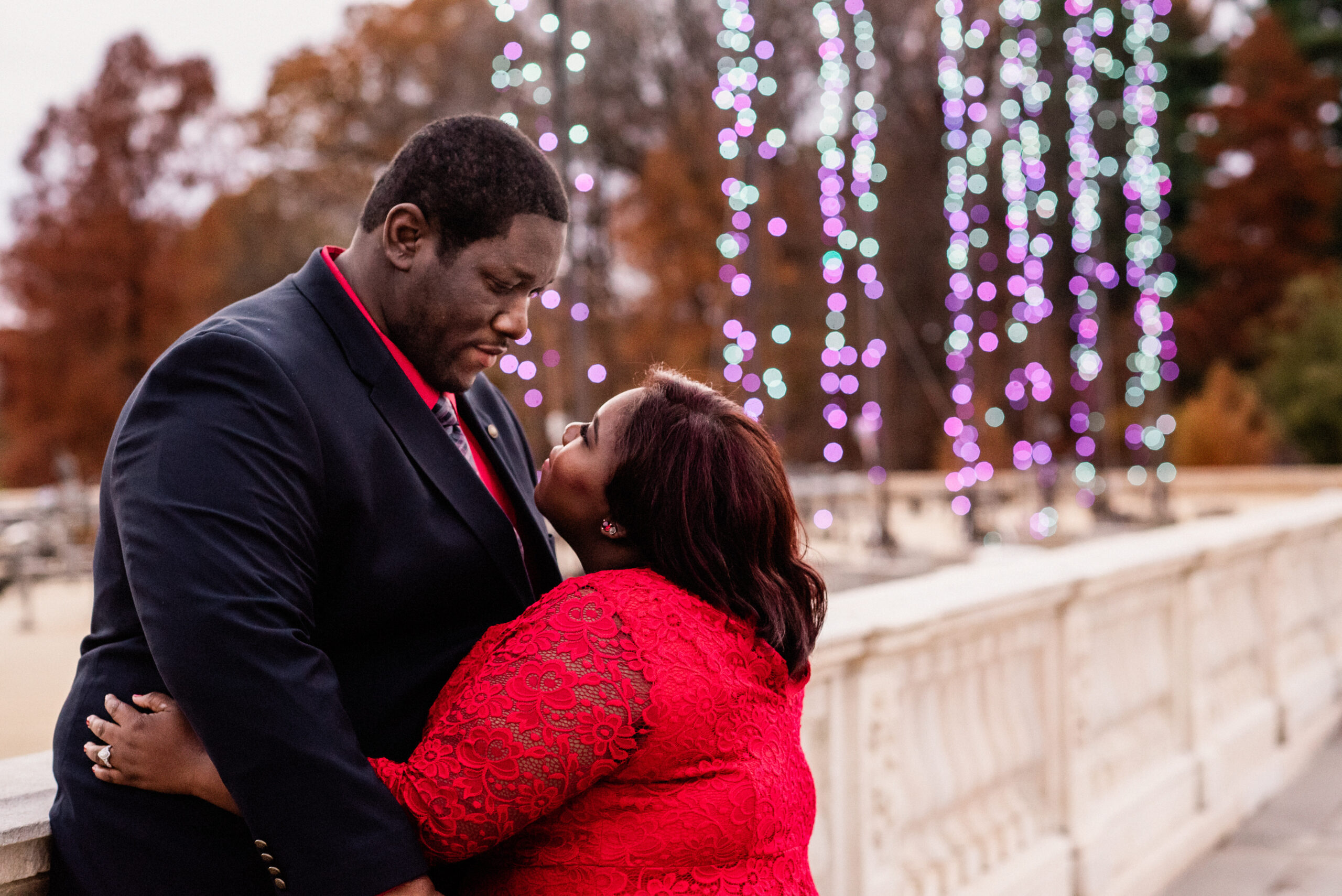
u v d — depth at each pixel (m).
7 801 1.45
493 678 1.32
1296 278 31.02
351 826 1.21
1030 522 12.42
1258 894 4.22
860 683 2.70
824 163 9.05
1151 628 4.60
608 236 25.45
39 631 7.82
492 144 1.42
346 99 26.86
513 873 1.39
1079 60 11.98
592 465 1.52
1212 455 17.88
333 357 1.42
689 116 25.16
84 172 27.03
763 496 1.46
